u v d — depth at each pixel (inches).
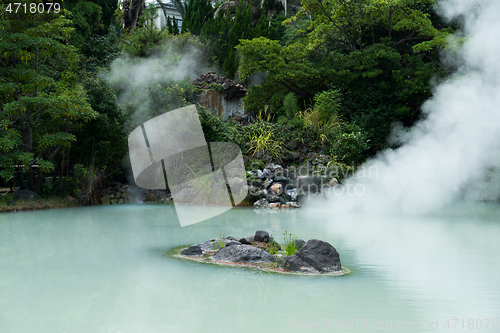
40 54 422.0
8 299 119.2
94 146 456.1
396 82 606.2
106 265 164.2
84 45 724.7
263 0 1007.0
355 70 619.5
